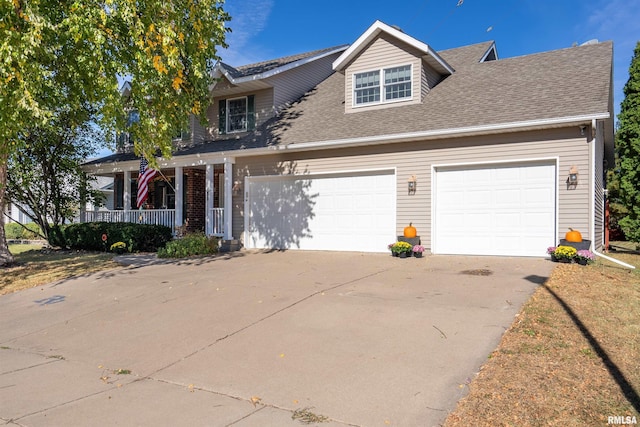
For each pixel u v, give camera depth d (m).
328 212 13.41
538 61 13.23
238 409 3.94
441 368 4.50
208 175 15.31
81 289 9.34
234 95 16.83
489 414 3.57
